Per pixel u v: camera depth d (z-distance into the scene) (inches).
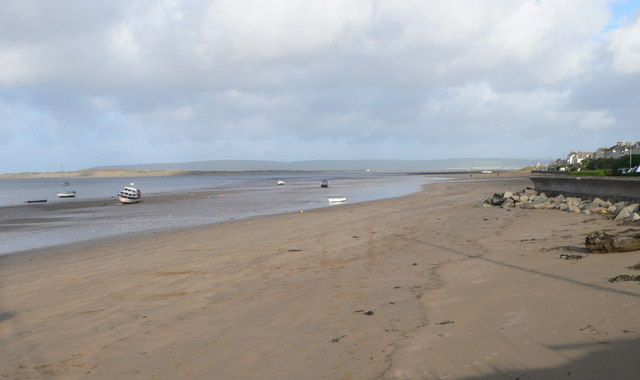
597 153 5629.9
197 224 989.2
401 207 1135.0
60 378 208.8
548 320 224.2
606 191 781.9
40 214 1486.2
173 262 501.0
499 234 542.6
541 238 481.1
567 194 953.5
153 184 5049.2
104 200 2319.1
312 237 642.8
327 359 207.9
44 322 299.6
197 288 370.0
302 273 404.8
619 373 163.6
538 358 184.4
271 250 546.3
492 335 215.0
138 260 531.5
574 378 164.6
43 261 580.4
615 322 210.1
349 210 1143.6
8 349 252.5
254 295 335.9
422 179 4667.8
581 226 549.3
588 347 188.1
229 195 2340.1
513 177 4608.8
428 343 214.8
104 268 493.0
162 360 221.3
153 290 371.9
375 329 242.5
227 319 279.9
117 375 207.5
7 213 1578.5
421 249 490.0
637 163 2295.8
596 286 269.4
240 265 460.8
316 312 282.2
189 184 4776.1
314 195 2137.1
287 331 250.2
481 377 175.0
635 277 273.3
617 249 349.4
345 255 486.3
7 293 393.4
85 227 1028.5
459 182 3280.0
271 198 1988.2
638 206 583.8
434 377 180.1
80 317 306.2
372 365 197.5
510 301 264.1
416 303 284.4
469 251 448.8
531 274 321.1
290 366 203.3
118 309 320.2
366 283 350.0
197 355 224.4
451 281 331.3
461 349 203.3
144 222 1096.8
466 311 256.7
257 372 199.6
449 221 730.2
